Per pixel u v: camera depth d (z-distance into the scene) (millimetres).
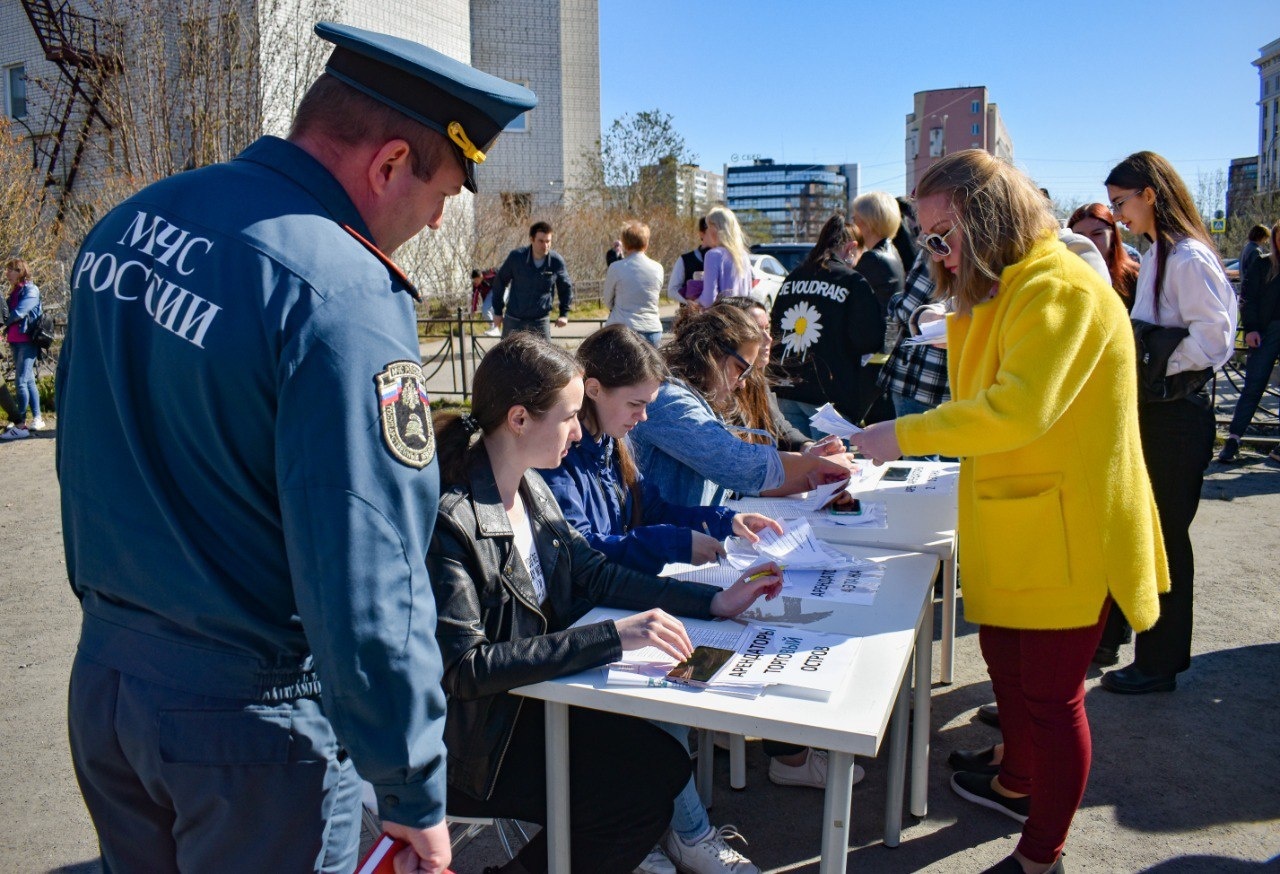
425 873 1296
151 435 1273
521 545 2084
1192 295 2957
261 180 1316
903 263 6086
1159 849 2523
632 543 2391
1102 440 2045
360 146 1353
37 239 10477
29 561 5051
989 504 2129
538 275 9016
